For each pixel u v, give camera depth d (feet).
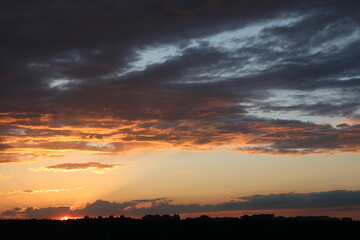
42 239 330.13
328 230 340.59
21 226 356.59
